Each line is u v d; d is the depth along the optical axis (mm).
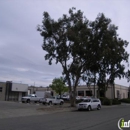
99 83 45062
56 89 65562
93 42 33906
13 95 58094
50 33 35125
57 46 35219
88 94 74812
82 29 33312
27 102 44281
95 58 34750
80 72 36906
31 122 15125
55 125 13477
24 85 60594
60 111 27531
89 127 12703
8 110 25297
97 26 34188
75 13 35094
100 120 16562
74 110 29906
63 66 36281
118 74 46344
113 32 35656
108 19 34719
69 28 33438
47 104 40062
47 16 35125
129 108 35156
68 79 36344
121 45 41156
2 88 56500
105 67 41312
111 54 36656
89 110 29188
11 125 13469
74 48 33250
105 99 49469
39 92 53000
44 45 35781
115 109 32250
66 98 60375
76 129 11891
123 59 44031
